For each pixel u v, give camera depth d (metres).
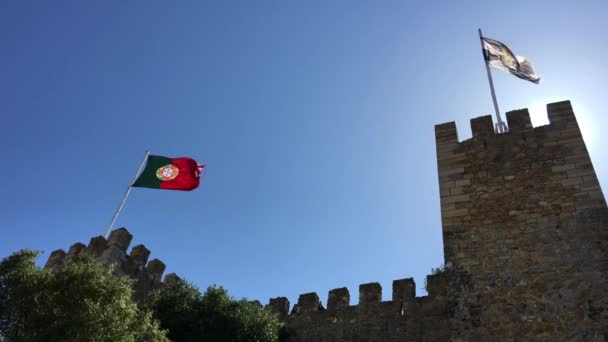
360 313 22.59
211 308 21.38
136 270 25.66
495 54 24.78
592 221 16.05
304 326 23.48
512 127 20.00
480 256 16.75
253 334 21.02
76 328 13.80
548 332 14.36
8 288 14.71
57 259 26.16
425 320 20.84
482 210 17.92
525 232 16.70
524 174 18.27
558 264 15.55
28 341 13.43
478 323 15.30
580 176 17.31
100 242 25.61
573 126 18.98
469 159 19.70
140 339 15.30
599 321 13.99
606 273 14.77
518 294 15.41
